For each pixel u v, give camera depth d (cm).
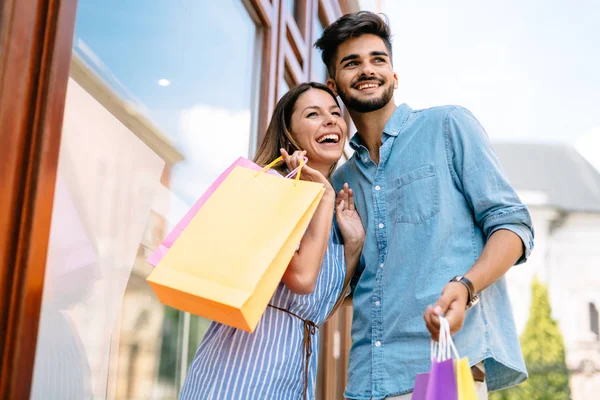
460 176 165
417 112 178
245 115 249
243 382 141
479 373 149
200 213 139
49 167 130
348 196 180
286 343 148
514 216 154
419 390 117
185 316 197
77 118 147
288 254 134
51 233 138
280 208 138
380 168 175
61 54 135
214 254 132
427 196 165
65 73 136
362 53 180
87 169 151
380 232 170
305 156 175
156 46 185
